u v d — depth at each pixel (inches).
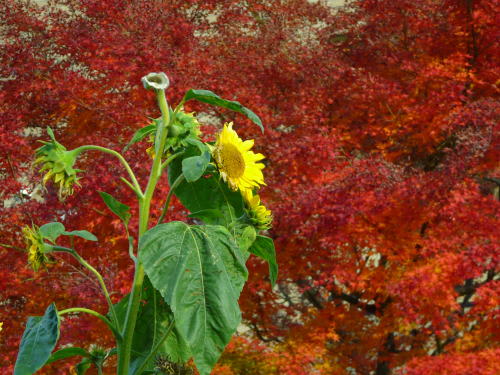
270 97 303.1
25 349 60.3
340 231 235.1
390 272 255.3
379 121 298.7
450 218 245.6
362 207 225.1
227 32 327.6
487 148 240.7
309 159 253.3
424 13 317.1
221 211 75.4
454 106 280.1
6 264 219.6
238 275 58.6
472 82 297.3
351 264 252.2
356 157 293.7
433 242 238.5
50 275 220.5
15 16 287.4
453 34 311.3
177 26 272.2
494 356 215.9
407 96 283.9
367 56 341.7
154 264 55.9
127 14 259.0
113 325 66.9
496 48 300.5
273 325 291.7
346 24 347.3
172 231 58.0
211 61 270.2
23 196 234.2
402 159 323.6
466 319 259.1
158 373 68.1
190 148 70.6
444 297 230.2
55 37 278.1
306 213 230.8
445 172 235.9
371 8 323.0
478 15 280.8
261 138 264.4
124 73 243.9
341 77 302.5
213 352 54.9
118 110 240.5
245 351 239.8
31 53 263.6
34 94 265.7
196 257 57.1
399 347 330.0
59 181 64.3
